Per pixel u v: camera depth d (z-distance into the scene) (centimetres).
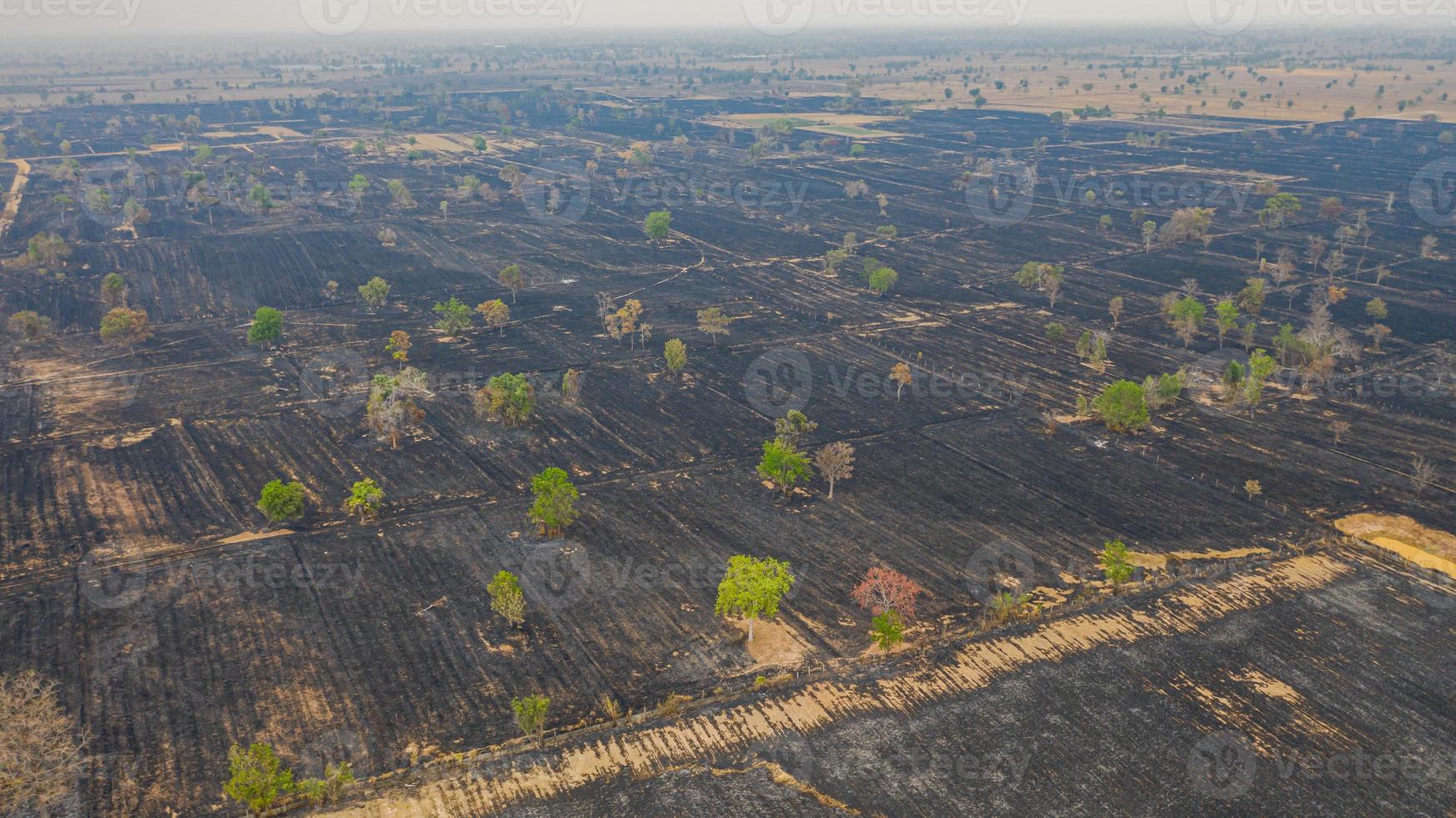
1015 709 6944
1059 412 12506
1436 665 7419
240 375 13562
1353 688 7169
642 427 11931
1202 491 10306
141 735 6675
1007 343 15300
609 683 7244
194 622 7931
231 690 7131
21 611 8056
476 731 6731
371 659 7488
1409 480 10550
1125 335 15650
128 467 10712
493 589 7869
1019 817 5981
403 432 11719
